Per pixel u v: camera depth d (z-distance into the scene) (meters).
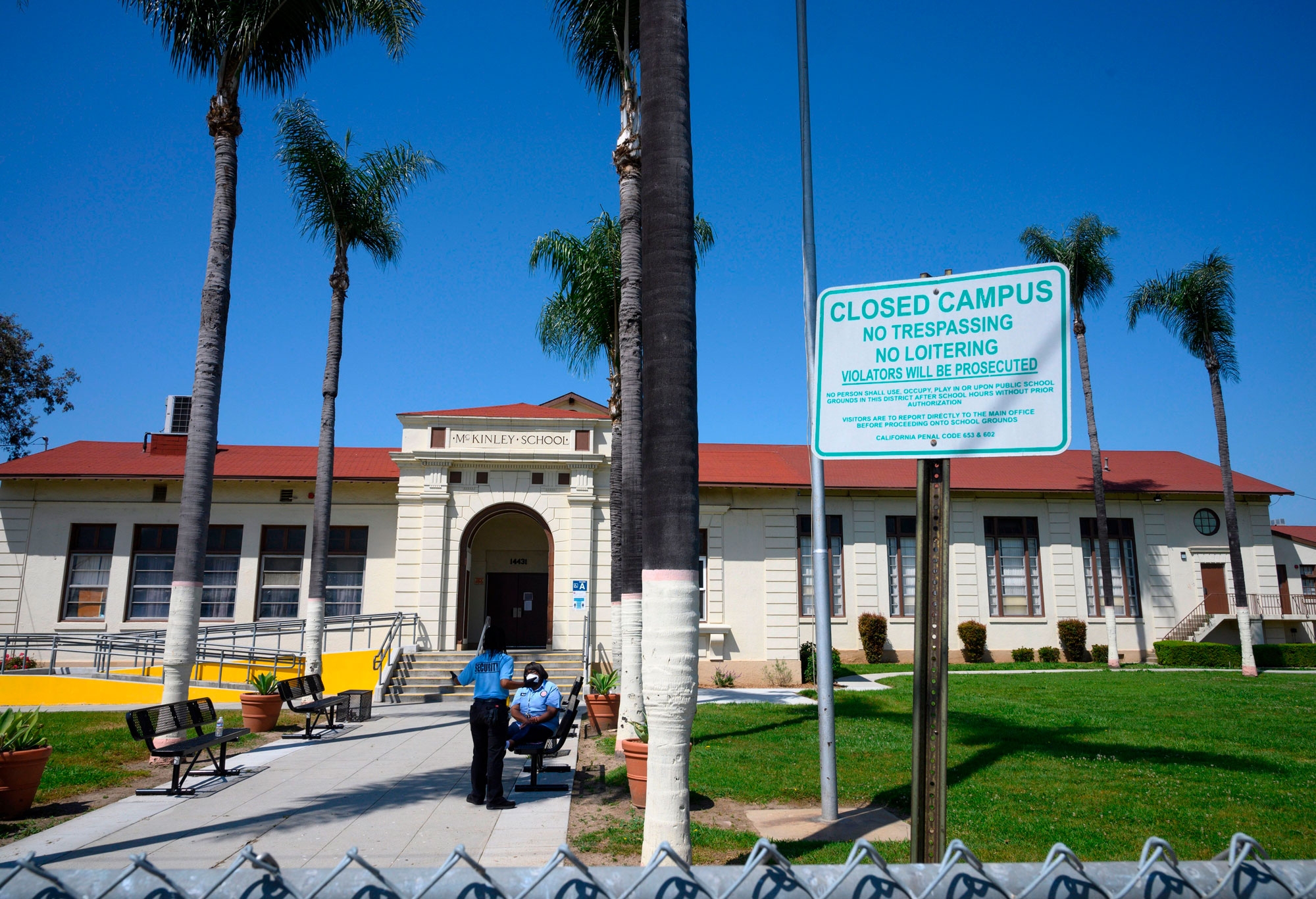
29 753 8.00
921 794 3.55
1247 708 16.59
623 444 12.93
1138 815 7.82
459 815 8.05
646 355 5.51
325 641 23.75
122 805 8.46
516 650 21.95
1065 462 34.66
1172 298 28.67
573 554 22.55
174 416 26.64
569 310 18.05
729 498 25.05
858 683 23.61
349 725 14.98
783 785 9.40
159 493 24.33
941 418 3.63
